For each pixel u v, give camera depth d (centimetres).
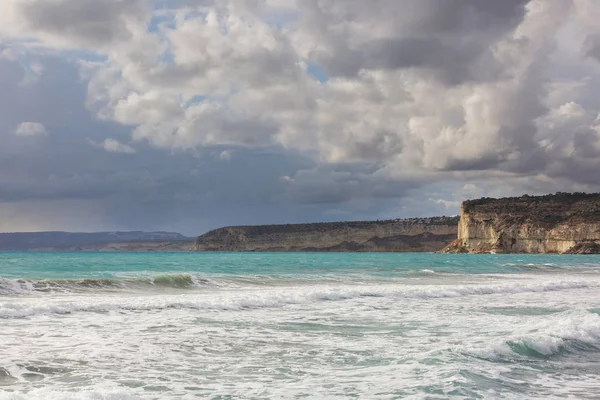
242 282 3031
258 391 904
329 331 1516
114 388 888
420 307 2138
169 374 1010
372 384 945
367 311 1978
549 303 2381
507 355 1197
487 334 1481
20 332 1370
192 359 1140
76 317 1636
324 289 2597
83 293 2280
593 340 1420
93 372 1007
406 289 2666
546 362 1167
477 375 1012
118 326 1505
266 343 1324
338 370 1052
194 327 1530
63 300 1912
